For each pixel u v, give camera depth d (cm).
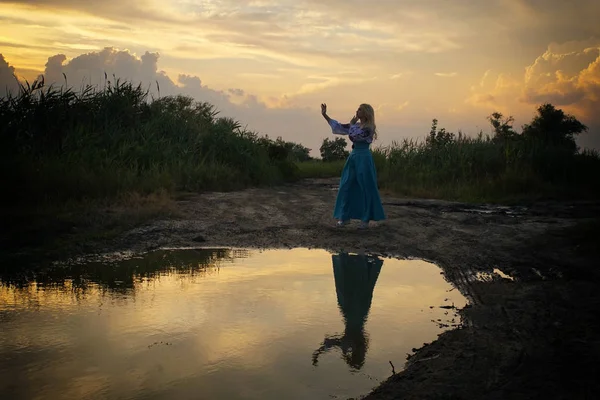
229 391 257
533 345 314
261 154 1658
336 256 599
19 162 874
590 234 639
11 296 423
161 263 552
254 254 606
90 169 986
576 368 278
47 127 1109
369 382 271
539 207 1038
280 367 288
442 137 1656
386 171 1590
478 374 275
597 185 1328
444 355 303
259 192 1253
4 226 672
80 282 470
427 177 1466
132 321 362
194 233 704
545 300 409
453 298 429
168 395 252
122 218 749
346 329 352
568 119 3056
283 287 459
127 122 1320
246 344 321
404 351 315
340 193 772
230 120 1638
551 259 547
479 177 1441
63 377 271
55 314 376
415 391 256
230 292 441
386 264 558
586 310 379
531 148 1530
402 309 398
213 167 1323
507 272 510
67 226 689
